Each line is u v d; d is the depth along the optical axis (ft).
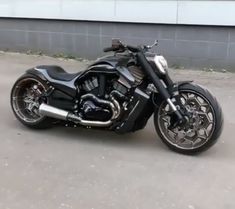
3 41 37.65
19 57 36.01
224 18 31.55
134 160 17.34
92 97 18.38
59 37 36.04
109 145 18.75
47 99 19.62
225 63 32.35
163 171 16.48
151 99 17.78
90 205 13.99
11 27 37.19
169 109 17.79
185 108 17.56
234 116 23.11
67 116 18.98
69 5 35.12
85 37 35.29
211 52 32.45
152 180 15.76
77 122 18.88
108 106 18.07
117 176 15.98
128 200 14.37
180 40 32.91
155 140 19.36
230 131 20.85
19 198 14.33
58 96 19.29
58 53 36.35
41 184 15.26
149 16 33.19
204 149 17.60
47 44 36.55
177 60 33.30
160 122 18.15
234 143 19.36
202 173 16.43
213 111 17.21
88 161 17.16
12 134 19.70
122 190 14.99
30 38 36.91
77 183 15.39
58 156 17.54
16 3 36.55
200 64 32.86
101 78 18.21
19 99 20.54
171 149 18.20
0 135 19.56
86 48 35.47
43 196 14.48
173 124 17.79
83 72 18.75
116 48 18.13
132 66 17.94
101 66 18.13
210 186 15.48
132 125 18.03
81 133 20.03
